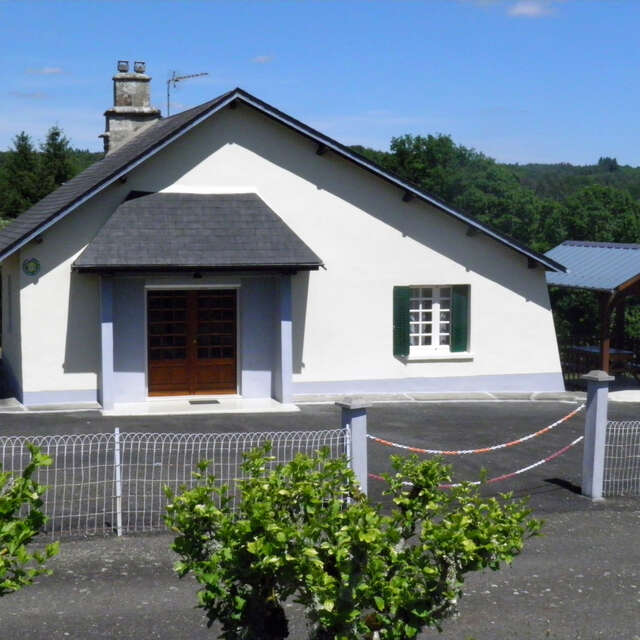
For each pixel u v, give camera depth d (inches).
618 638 320.2
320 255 763.4
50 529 405.1
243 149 740.7
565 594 358.0
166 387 730.8
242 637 234.5
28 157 2201.0
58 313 701.3
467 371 802.8
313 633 236.1
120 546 390.3
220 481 476.4
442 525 237.5
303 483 236.8
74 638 306.3
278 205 751.1
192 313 732.0
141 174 718.5
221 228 706.2
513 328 810.2
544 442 620.4
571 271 889.5
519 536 241.3
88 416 663.1
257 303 737.6
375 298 776.9
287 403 722.2
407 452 576.4
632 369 872.9
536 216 1956.2
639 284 820.6
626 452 586.6
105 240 677.9
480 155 2119.8
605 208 2021.4
